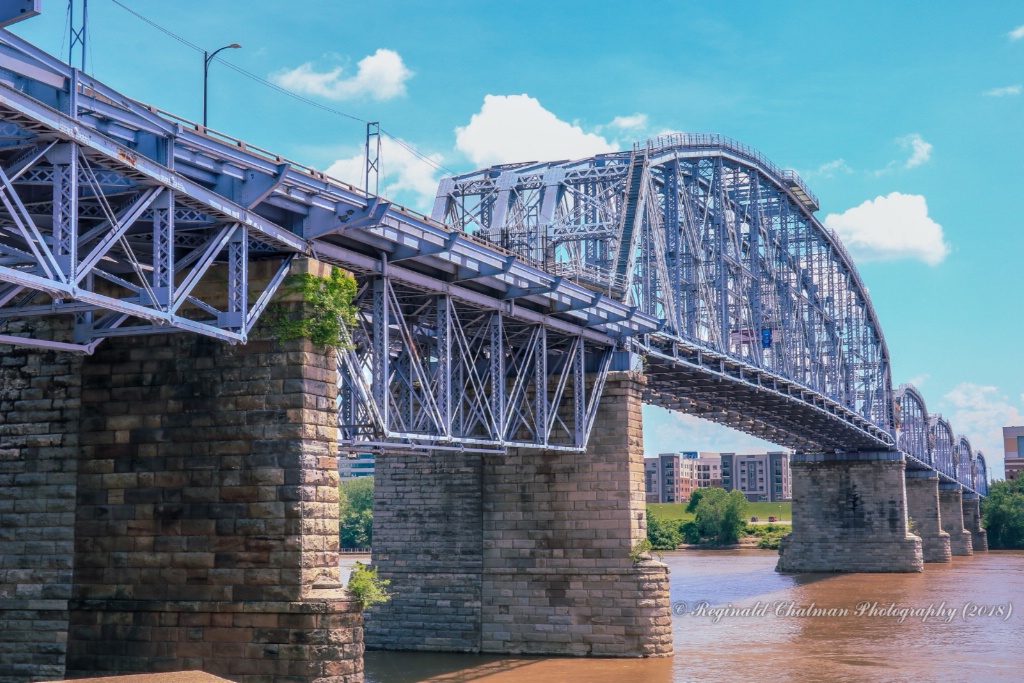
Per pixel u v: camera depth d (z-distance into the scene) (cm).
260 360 3656
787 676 5316
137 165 2820
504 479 6100
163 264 3212
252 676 3516
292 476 3575
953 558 18475
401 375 4988
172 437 3725
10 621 3791
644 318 5944
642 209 6850
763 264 10244
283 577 3541
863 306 13875
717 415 11325
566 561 5922
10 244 3284
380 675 5250
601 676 5212
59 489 3822
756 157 9912
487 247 4516
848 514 14000
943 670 5597
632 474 5894
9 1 2392
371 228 3878
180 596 3644
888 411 14325
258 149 3369
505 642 5975
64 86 2662
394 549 6269
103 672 3681
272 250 3656
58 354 3881
